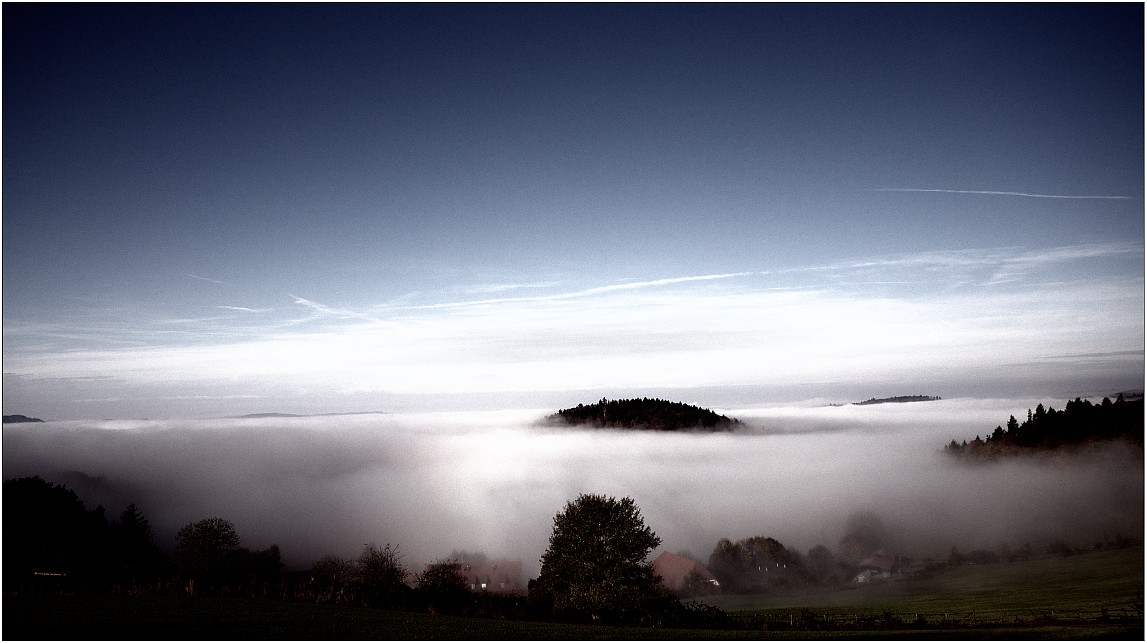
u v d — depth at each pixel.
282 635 25.72
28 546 52.88
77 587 35.91
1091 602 65.38
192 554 76.25
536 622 36.03
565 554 44.16
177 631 25.17
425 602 40.16
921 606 79.06
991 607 68.69
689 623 41.31
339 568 52.78
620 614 41.75
